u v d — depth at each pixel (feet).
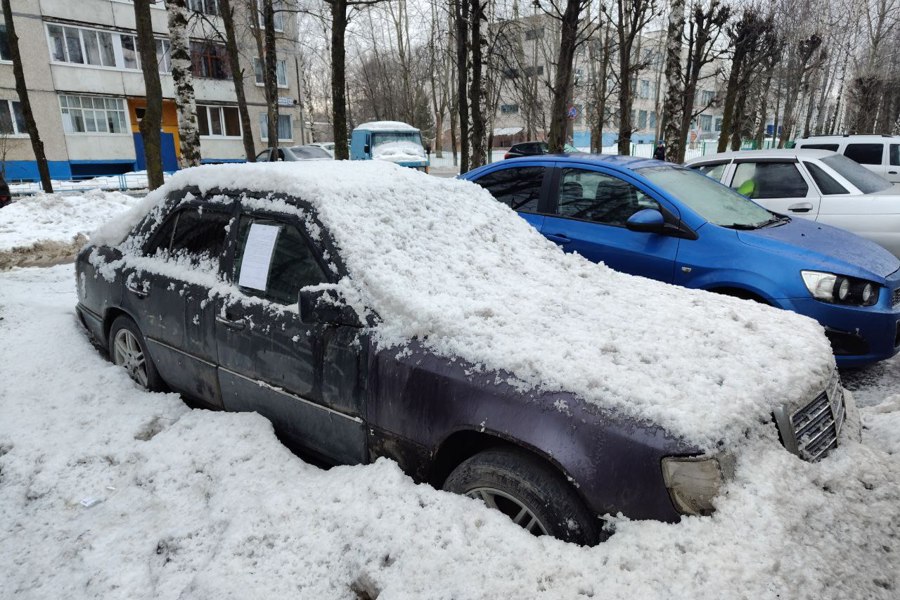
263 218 10.83
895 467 7.69
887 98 101.04
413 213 11.18
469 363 8.07
